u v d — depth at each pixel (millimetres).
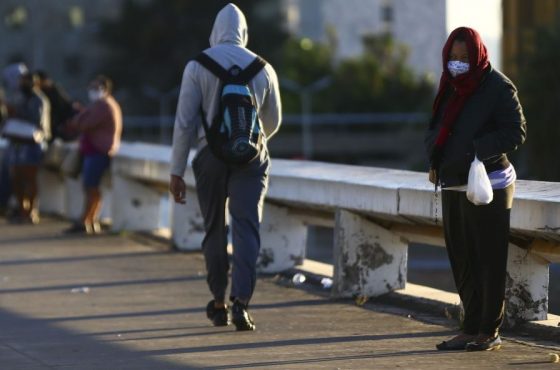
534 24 95562
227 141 17922
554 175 84750
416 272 53156
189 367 15531
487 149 15141
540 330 17438
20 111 38094
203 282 24172
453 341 16391
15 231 35500
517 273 17828
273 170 24562
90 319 19766
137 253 29359
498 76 15336
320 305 21031
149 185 34125
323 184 22156
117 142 34312
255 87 18391
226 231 18719
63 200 42219
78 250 30234
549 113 85000
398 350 16469
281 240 25203
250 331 18344
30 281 24641
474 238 15781
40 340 17875
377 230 21594
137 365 15766
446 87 15633
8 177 40656
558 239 16641
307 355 16219
